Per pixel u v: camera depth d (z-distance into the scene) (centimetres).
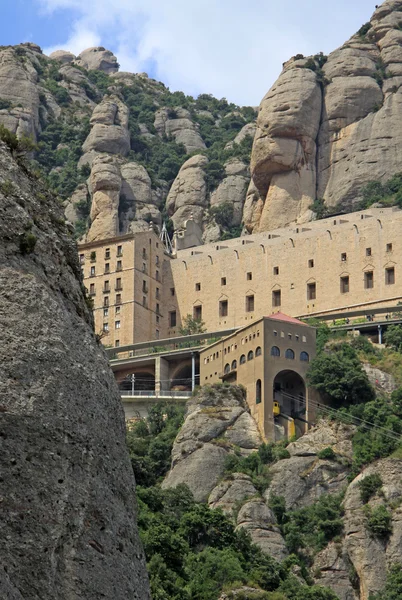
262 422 12638
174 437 12712
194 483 11894
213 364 13862
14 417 2850
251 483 11719
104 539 2888
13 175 3394
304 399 12888
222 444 12375
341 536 11219
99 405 3045
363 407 12694
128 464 3073
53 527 2784
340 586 10831
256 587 9125
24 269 3153
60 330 3064
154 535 8331
